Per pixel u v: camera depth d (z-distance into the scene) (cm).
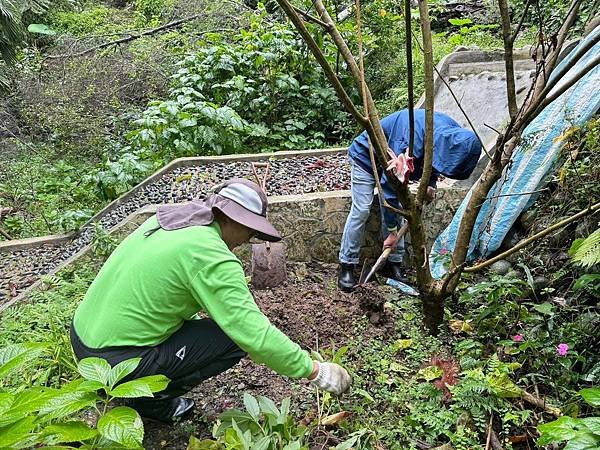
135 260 217
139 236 224
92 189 559
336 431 246
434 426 242
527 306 312
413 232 275
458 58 521
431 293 294
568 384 258
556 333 276
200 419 254
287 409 236
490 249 359
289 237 401
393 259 386
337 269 400
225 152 600
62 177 654
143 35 920
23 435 148
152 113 570
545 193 353
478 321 301
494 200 363
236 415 232
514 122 246
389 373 280
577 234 318
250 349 203
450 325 312
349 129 659
